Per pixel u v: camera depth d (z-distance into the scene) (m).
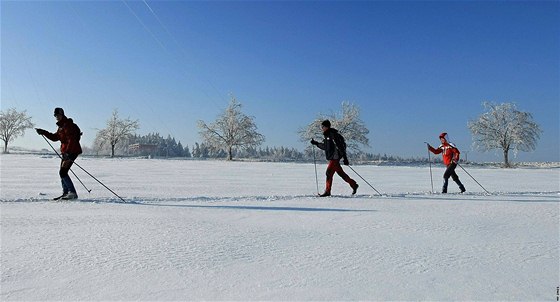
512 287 2.96
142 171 21.06
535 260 3.73
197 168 26.80
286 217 6.04
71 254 3.62
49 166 23.20
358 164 45.28
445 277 3.17
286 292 2.78
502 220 6.09
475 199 9.27
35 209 6.43
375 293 2.79
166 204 7.50
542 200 9.13
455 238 4.68
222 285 2.89
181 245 4.03
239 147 56.69
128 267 3.27
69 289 2.77
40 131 7.89
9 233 4.50
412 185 14.88
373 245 4.23
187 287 2.84
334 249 4.02
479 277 3.19
